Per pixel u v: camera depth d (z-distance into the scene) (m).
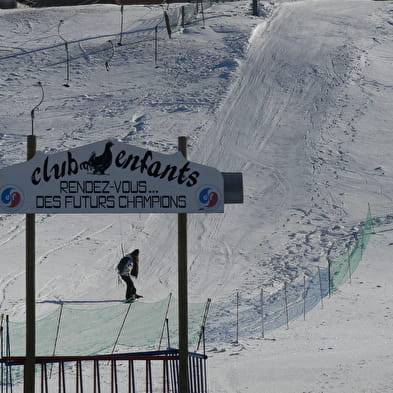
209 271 94.31
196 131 152.12
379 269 91.62
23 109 172.00
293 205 120.81
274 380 43.81
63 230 107.69
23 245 99.62
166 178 31.11
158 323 67.94
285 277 90.62
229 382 43.72
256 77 185.88
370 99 171.62
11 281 83.88
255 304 77.56
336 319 68.19
